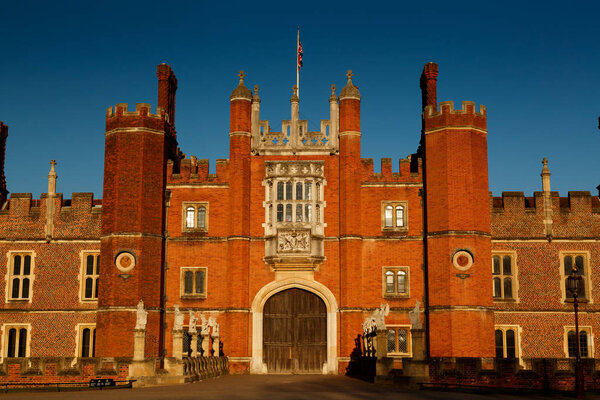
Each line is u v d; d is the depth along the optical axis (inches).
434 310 1450.5
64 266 1569.9
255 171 1584.6
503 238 1545.3
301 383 1221.7
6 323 1547.7
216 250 1550.2
